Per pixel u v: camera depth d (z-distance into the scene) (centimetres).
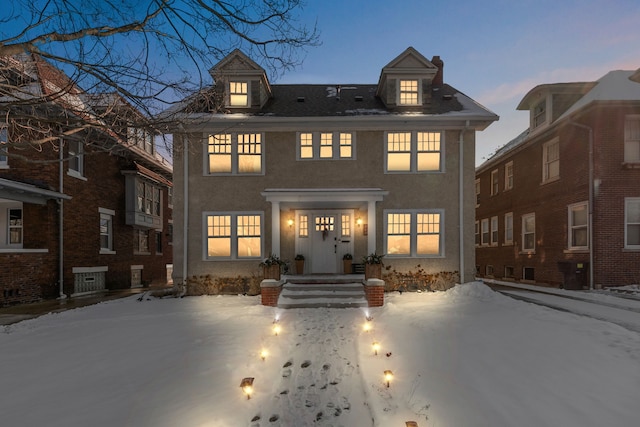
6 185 1092
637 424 350
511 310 835
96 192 1555
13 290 1155
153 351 584
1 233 1283
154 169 2002
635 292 1070
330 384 480
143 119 638
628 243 1200
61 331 723
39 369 517
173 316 851
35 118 558
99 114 618
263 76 1266
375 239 1126
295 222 1270
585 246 1271
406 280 1205
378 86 1377
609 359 499
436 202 1223
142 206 1900
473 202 1221
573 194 1320
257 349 598
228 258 1216
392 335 664
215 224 1234
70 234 1384
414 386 450
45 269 1255
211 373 496
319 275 1169
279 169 1234
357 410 415
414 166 1227
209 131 1201
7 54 492
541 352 539
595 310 837
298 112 1245
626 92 1258
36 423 375
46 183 1273
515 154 1745
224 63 1248
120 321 807
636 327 671
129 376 489
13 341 654
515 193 1742
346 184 1229
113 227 1683
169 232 2392
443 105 1295
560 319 719
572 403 394
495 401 405
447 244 1214
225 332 697
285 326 750
